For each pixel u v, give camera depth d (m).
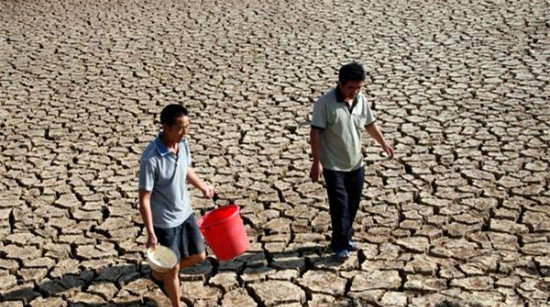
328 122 5.09
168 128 4.41
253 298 5.02
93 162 7.54
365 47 11.55
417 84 9.57
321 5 14.82
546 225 5.77
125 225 6.13
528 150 7.29
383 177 6.85
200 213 6.32
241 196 6.62
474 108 8.56
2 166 7.53
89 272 5.42
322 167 5.23
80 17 14.74
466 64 10.34
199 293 5.07
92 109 9.26
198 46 12.16
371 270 5.25
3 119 8.99
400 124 8.19
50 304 5.03
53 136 8.35
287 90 9.63
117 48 12.25
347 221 5.27
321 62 10.85
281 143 7.85
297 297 4.98
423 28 12.54
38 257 5.67
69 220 6.28
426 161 7.16
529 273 5.11
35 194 6.82
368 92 9.34
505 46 11.12
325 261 5.40
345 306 4.85
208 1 15.77
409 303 4.83
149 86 10.12
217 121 8.61
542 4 13.75
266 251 5.60
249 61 11.11
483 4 14.07
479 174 6.80
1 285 5.29
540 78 9.52
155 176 4.45
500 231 5.74
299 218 6.14
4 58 11.88
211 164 7.37
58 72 10.99
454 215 6.03
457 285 5.00
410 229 5.83
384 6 14.43
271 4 15.16
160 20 14.20
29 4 16.11
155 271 4.64
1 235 6.04
